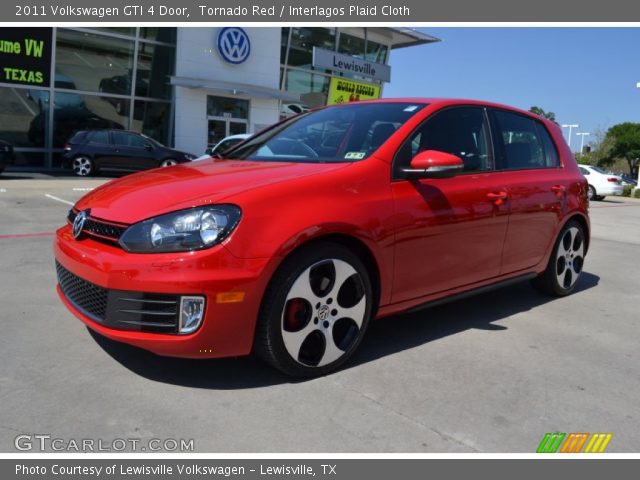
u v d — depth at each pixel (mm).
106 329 2734
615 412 2768
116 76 20375
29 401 2643
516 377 3121
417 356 3365
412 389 2916
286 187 2848
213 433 2439
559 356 3465
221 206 2672
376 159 3256
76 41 19141
